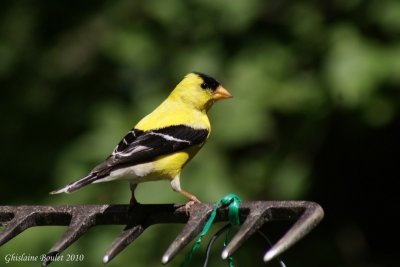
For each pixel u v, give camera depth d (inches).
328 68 426.3
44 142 493.7
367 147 503.5
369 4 437.1
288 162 464.8
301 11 475.2
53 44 523.8
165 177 294.4
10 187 478.6
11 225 243.3
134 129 297.6
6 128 506.9
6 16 527.2
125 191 434.0
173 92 323.0
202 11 486.0
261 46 471.5
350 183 511.8
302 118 459.2
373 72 419.5
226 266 437.4
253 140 460.1
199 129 307.1
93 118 479.8
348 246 507.8
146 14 504.4
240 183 459.5
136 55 491.2
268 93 458.9
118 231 440.8
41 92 517.7
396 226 522.0
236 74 464.8
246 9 476.1
